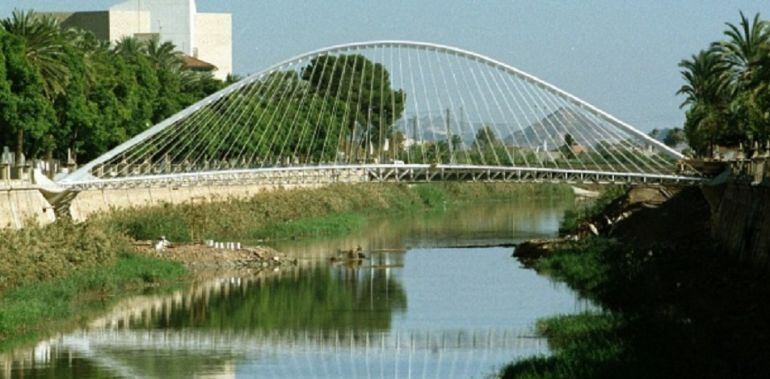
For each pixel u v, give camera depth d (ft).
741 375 201.98
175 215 466.29
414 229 566.77
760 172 336.90
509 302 319.88
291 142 644.69
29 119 401.08
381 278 377.91
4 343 267.18
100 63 500.33
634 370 208.33
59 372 239.50
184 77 652.48
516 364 225.97
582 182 477.36
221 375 240.53
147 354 257.96
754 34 469.98
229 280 374.02
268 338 278.67
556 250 419.13
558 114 528.22
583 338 246.06
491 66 547.08
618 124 510.99
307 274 389.60
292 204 571.69
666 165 552.41
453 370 241.76
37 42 431.02
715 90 488.02
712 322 244.22
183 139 564.30
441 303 323.57
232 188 574.56
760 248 305.12
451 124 570.87
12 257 312.09
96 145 475.72
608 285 325.62
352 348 267.59
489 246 475.72
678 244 387.14
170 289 352.28
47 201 392.27
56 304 299.58
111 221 424.87
